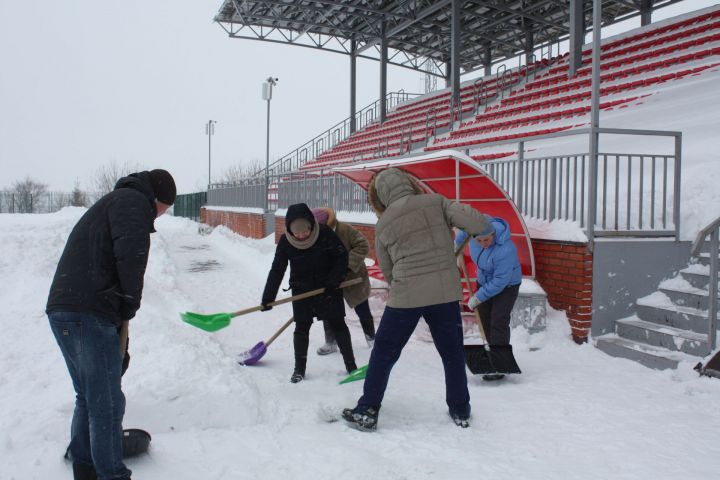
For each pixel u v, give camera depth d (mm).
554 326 5781
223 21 25891
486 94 20734
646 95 12680
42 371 4117
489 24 25031
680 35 16438
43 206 48875
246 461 3117
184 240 22672
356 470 3029
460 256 5203
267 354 5715
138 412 3531
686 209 6176
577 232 5738
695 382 4355
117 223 2510
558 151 10094
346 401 4141
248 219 22094
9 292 5910
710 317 4641
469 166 5648
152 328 5121
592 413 3867
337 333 4816
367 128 28312
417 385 4578
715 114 9414
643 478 2928
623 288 5738
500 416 3857
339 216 11969
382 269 3855
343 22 26766
